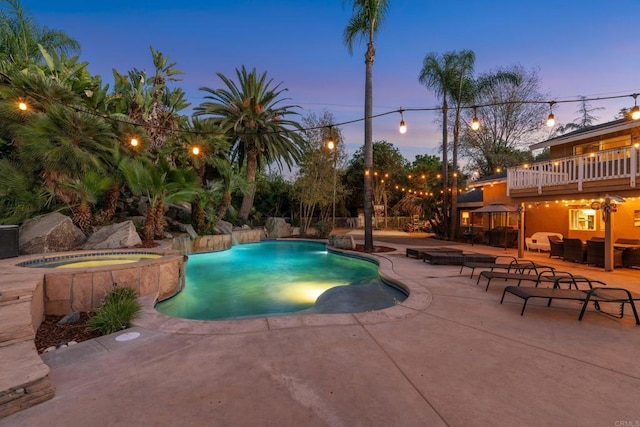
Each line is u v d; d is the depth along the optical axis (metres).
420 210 27.17
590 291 4.74
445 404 2.54
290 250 16.27
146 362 3.25
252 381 2.87
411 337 3.96
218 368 3.12
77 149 9.48
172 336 3.94
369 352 3.51
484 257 9.41
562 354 3.48
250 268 11.45
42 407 2.46
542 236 13.19
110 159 11.01
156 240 11.88
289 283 9.13
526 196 11.39
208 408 2.46
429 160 43.59
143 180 10.85
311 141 21.39
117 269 5.68
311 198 21.89
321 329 4.20
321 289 8.45
